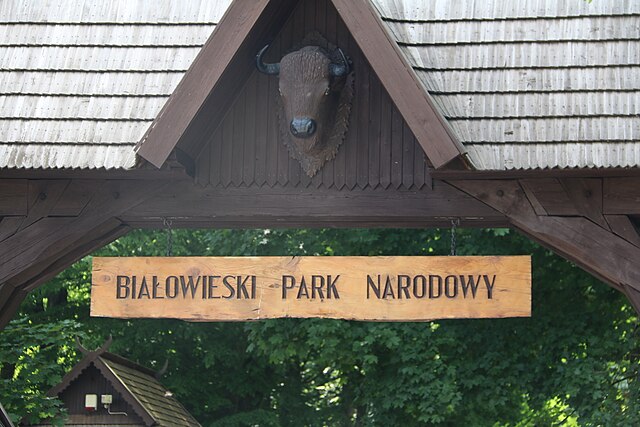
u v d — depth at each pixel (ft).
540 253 81.41
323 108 42.52
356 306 42.70
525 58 43.93
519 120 42.65
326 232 83.41
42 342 63.26
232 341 105.40
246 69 43.86
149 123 43.52
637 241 42.29
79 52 45.32
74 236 44.09
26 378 62.69
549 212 42.78
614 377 72.84
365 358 79.92
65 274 94.94
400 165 43.55
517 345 81.10
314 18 44.45
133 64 44.91
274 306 42.91
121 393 81.15
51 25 46.01
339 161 43.80
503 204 43.01
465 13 45.24
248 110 44.37
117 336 102.58
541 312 81.41
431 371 80.33
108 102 44.06
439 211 43.29
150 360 104.22
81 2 46.55
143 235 97.81
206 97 41.57
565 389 75.41
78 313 101.30
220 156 44.27
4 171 43.14
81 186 44.32
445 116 42.75
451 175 42.47
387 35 41.16
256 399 107.55
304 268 42.98
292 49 44.45
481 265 42.55
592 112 42.45
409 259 42.73
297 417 107.65
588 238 42.47
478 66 43.93
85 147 43.09
